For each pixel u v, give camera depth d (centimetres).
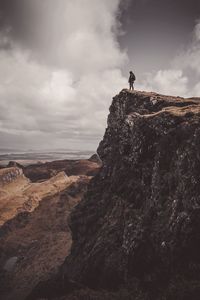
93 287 2330
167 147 2478
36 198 6856
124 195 2902
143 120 2945
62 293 2311
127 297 1955
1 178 7925
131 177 2947
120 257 2283
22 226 5628
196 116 2441
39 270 3781
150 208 2362
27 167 10900
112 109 4072
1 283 3544
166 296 1788
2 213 6075
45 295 2366
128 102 3794
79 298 2119
